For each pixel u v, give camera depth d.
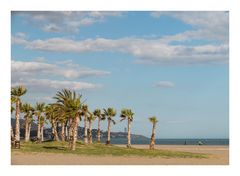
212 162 45.88
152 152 62.84
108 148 68.38
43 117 90.25
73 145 60.53
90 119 88.75
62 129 80.81
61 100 63.91
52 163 37.56
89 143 82.12
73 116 62.62
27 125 90.50
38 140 85.12
